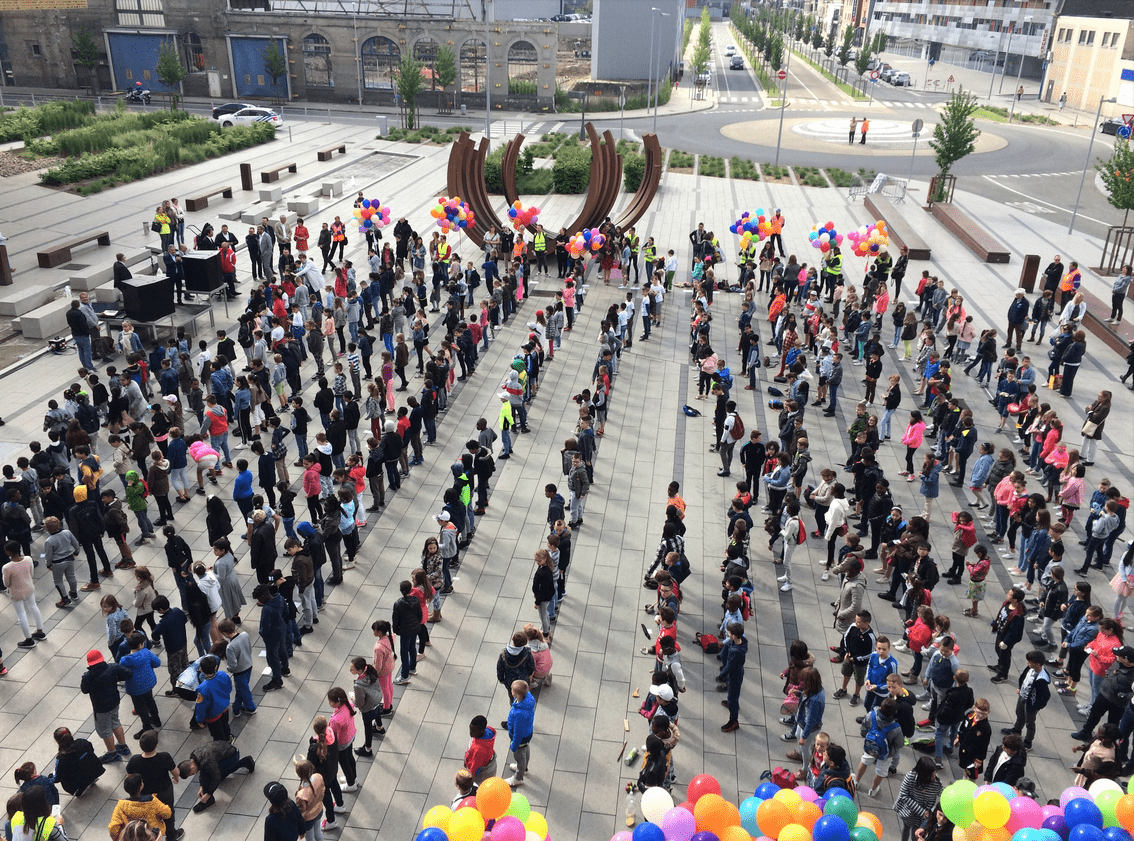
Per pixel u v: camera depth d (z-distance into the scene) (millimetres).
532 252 29938
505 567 15070
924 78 92438
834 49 119438
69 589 14008
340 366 18344
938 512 17047
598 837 10148
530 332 21984
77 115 47688
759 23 120688
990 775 10211
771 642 13445
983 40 94562
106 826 10148
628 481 17953
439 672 12672
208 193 36969
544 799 10648
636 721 11906
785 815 8680
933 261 32969
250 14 63500
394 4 69062
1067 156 53375
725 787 10820
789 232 36344
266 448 18516
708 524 16516
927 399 20797
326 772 9898
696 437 19828
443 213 27219
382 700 11672
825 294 28766
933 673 11422
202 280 23641
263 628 11961
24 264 28203
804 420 20656
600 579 14875
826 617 14055
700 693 12430
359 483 15727
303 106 64125
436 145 52000
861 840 8367
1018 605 12227
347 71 65250
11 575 12531
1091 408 18562
